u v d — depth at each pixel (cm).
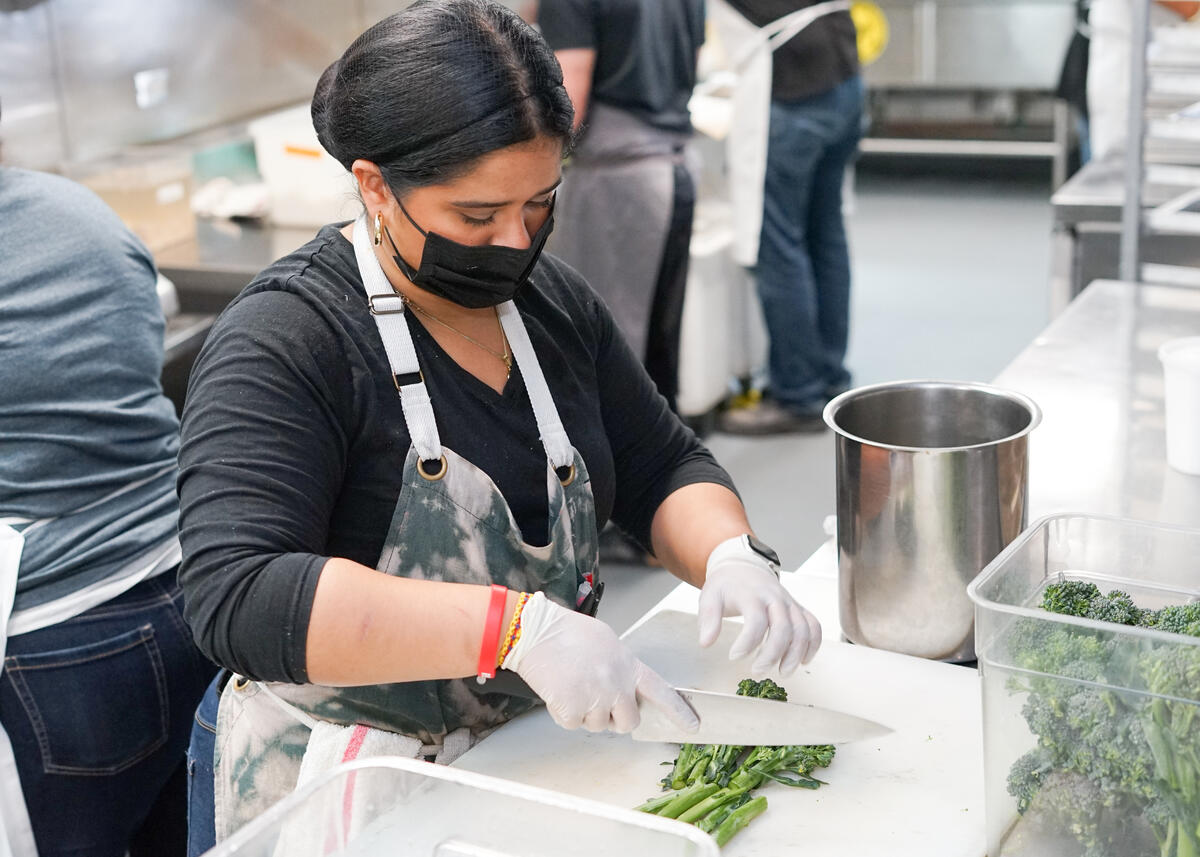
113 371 175
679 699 115
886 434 150
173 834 194
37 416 168
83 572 171
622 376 147
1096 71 371
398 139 110
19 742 170
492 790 92
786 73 385
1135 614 109
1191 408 175
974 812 113
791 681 134
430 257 116
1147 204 285
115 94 326
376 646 112
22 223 170
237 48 361
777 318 419
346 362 122
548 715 132
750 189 390
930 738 124
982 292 552
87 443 172
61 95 311
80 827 177
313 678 113
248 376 118
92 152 324
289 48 378
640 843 88
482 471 126
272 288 123
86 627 171
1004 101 680
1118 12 362
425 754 130
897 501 132
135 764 178
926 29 656
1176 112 274
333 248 128
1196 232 256
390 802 95
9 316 166
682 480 148
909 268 593
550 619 114
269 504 115
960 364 473
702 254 397
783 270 411
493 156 109
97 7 315
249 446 116
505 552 127
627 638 142
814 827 112
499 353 131
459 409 126
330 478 121
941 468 130
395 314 124
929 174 775
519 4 366
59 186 177
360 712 129
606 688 112
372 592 113
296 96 385
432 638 113
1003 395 143
